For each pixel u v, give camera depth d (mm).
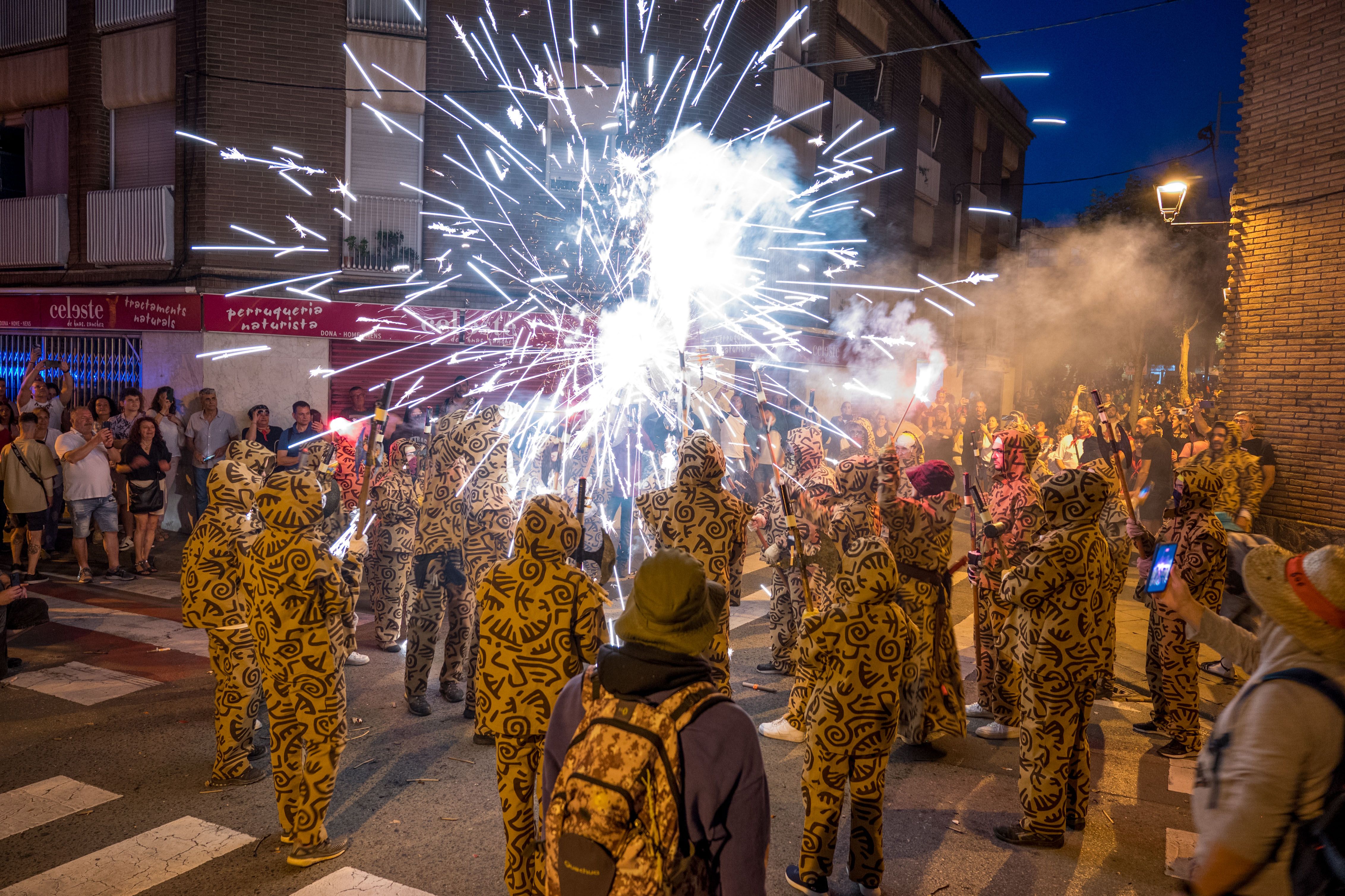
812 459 6512
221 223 12148
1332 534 9062
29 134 14086
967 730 5691
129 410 10320
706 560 4578
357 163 12914
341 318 12367
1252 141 10453
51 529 10047
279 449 10953
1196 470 5305
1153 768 5121
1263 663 2053
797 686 5062
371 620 7859
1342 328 9227
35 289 13266
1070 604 3943
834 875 3895
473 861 3932
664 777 1925
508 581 3268
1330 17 9336
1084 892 3758
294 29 12266
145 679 6156
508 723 3268
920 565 5191
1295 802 1817
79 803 4391
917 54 22422
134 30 12945
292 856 3844
